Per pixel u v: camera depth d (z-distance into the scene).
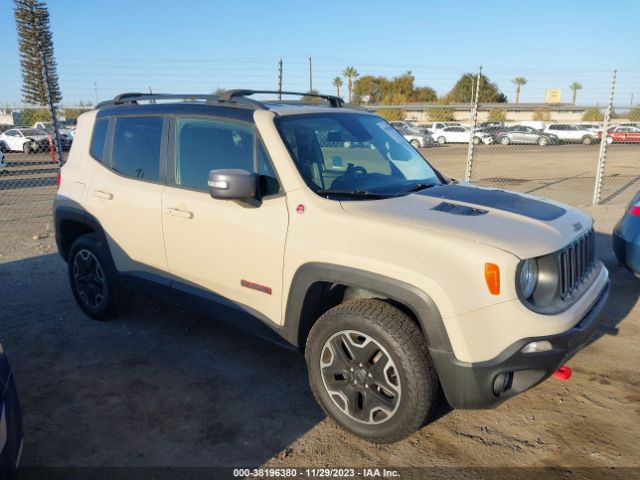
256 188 3.48
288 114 3.78
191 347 4.51
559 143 34.94
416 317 3.06
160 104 4.32
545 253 2.91
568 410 3.62
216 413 3.58
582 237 3.39
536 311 2.85
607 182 15.59
